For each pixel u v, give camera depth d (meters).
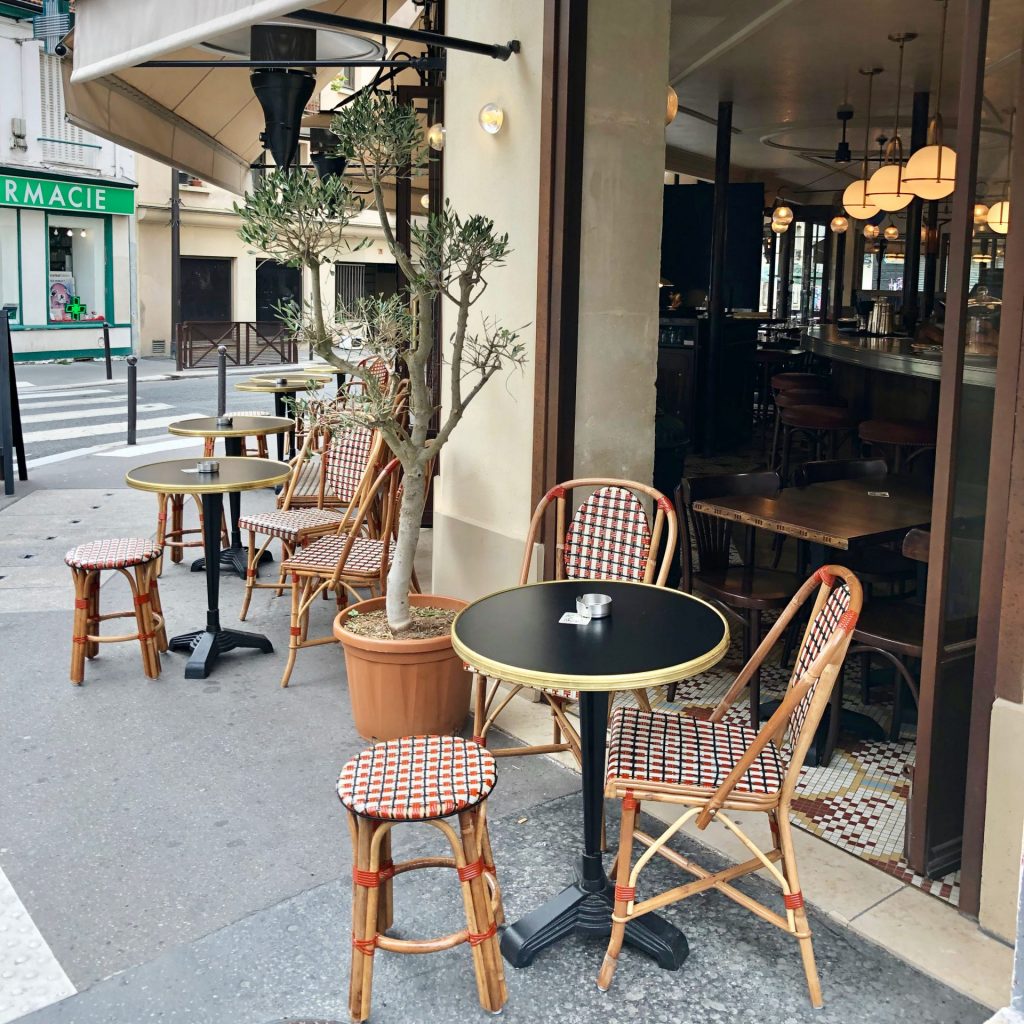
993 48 2.49
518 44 4.02
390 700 3.61
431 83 6.64
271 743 3.73
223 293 23.78
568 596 2.94
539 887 2.82
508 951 2.51
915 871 2.87
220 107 7.23
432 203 6.59
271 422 6.25
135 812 3.23
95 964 2.50
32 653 4.65
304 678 4.38
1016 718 2.48
